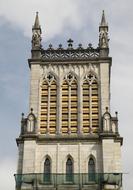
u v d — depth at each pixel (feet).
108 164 412.16
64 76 458.50
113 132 426.92
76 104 445.78
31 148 421.59
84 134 430.61
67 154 423.23
